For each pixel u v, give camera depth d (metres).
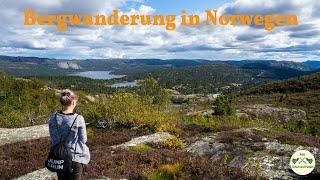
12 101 49.28
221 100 57.72
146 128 26.14
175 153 16.14
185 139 22.47
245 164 15.60
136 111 28.59
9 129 28.19
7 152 18.80
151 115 27.67
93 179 12.48
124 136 23.80
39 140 21.89
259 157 16.28
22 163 16.27
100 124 27.53
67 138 7.93
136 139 21.98
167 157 15.45
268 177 13.80
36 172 14.23
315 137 24.38
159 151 16.36
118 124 27.78
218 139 20.67
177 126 27.14
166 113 30.67
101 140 22.56
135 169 13.56
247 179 13.02
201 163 13.79
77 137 8.02
